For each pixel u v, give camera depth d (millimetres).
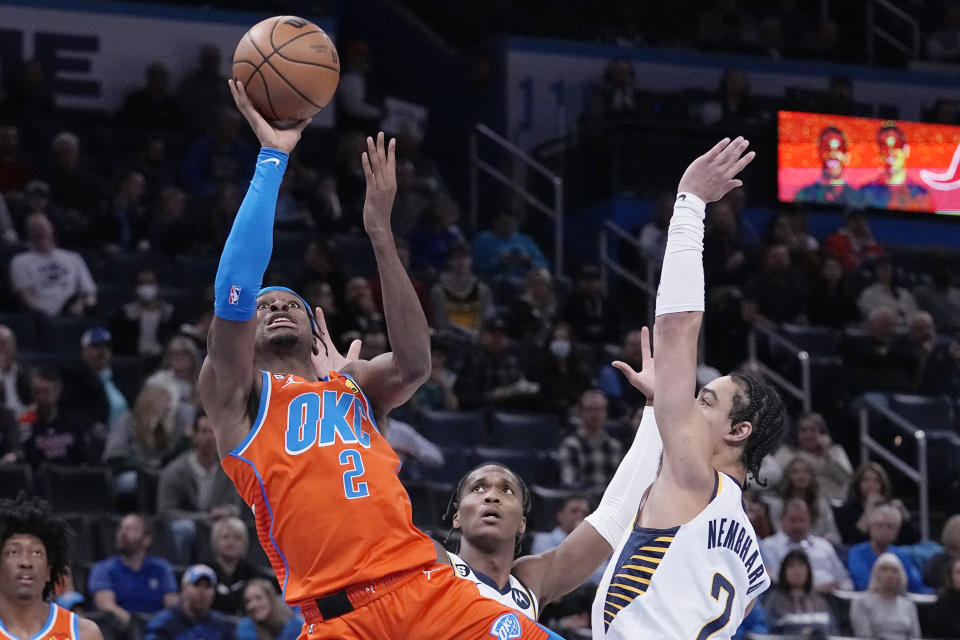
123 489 9352
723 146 3748
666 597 3545
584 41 16484
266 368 3820
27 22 14375
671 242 3717
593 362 12594
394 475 3680
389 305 3748
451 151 16906
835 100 15797
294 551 3596
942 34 17891
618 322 13078
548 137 16141
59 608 5203
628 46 16500
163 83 14250
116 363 10852
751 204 15289
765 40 17047
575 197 15305
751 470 3828
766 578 3812
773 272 13648
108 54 14633
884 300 14070
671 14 17391
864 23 18031
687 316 3664
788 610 8703
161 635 7367
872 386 12672
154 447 9547
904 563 9609
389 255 3756
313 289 10938
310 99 3803
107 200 12914
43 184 12312
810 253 14039
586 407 10523
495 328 11758
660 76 16438
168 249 12719
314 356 4051
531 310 12656
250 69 3777
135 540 8023
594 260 14914
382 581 3572
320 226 13547
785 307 13531
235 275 3539
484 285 12797
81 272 11734
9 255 11875
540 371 11695
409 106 15633
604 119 15008
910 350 12898
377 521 3590
